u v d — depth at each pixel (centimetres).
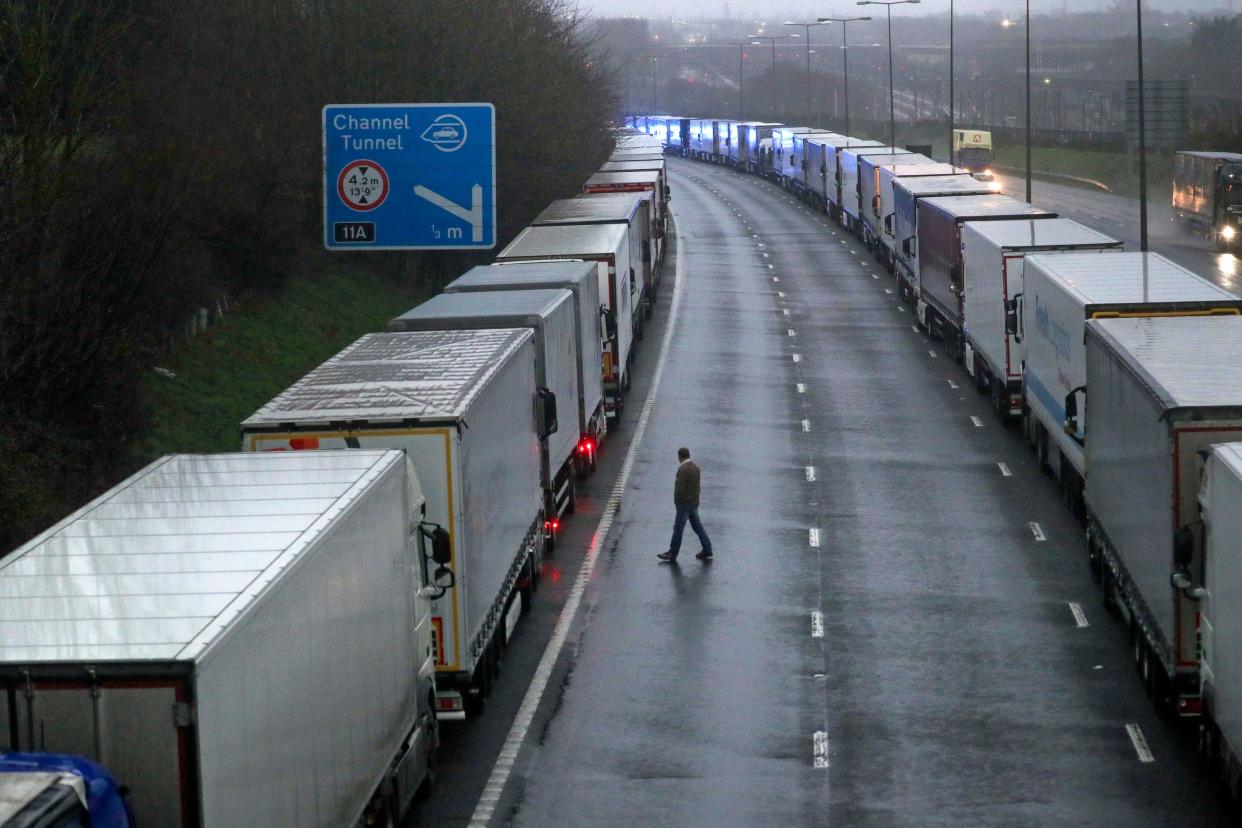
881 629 5141
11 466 4953
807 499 7062
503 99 12306
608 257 8550
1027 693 4469
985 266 8762
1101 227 18438
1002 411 8538
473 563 4053
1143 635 4409
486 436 4297
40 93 5456
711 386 9900
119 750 2098
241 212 9081
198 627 2205
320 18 10806
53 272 5578
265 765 2361
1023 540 6281
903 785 3778
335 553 2773
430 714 3788
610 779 3866
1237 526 3247
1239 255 15700
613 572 5934
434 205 6788
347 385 4244
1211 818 3519
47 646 2144
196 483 3088
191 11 9294
